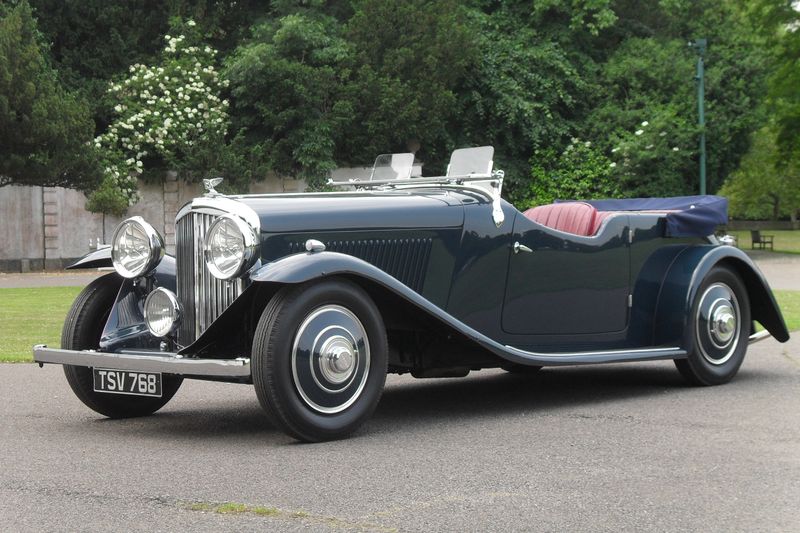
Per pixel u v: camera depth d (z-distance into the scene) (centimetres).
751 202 5534
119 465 430
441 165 2611
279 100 2444
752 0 2916
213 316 516
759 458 436
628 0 2833
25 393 655
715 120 2559
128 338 549
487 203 590
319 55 2447
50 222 2431
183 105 2458
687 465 423
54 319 1150
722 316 660
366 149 2469
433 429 517
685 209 686
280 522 336
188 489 384
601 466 422
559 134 2598
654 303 662
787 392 628
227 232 494
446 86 2555
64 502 365
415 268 557
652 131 2486
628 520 339
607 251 634
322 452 456
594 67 2714
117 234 563
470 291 578
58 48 2634
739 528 330
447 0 2573
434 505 359
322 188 2417
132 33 2620
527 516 345
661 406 582
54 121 2072
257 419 559
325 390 481
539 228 603
